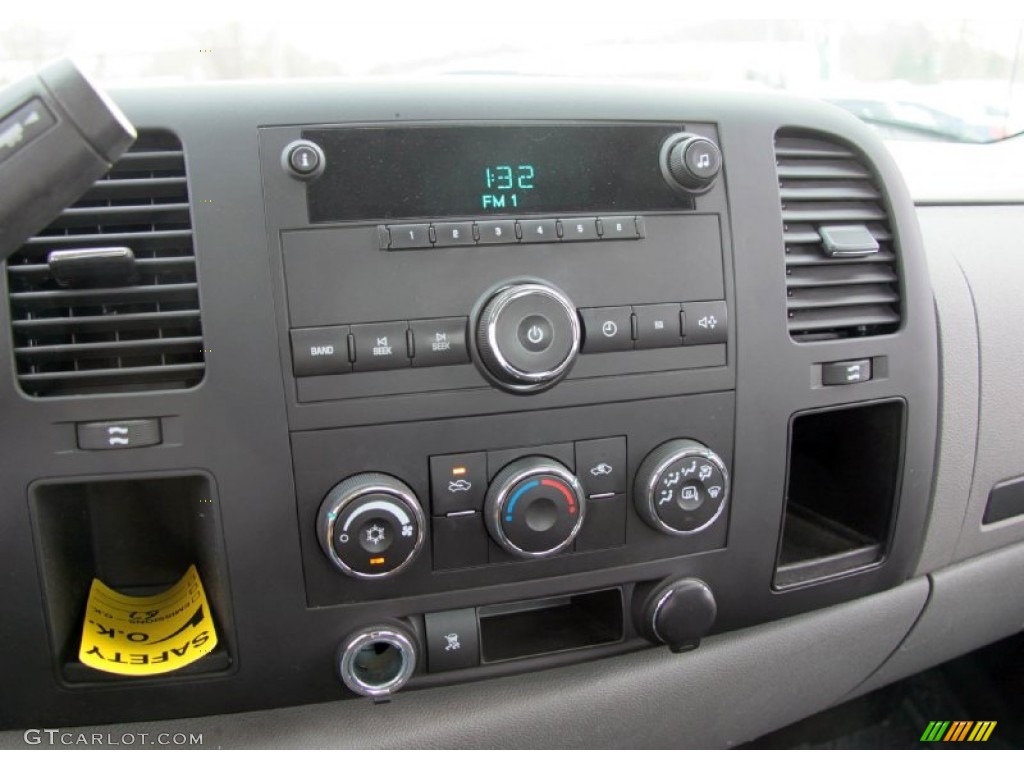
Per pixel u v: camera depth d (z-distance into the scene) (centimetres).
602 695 84
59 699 72
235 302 67
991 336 101
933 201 109
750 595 86
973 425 101
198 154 67
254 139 68
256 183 68
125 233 67
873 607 98
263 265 68
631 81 78
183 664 69
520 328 69
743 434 81
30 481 66
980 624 112
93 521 81
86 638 71
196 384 67
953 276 101
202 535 75
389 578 73
